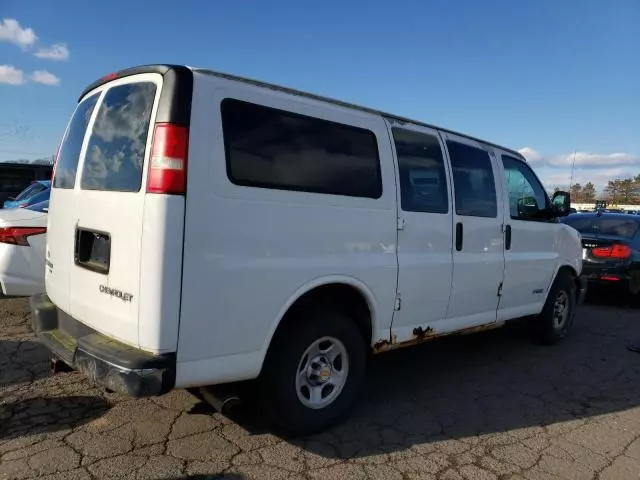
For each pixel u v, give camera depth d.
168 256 2.71
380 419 3.92
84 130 3.55
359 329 3.78
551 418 4.09
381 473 3.13
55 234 3.77
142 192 2.78
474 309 4.82
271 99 3.23
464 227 4.61
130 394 2.68
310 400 3.52
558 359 5.68
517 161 5.62
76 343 3.23
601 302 9.27
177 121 2.76
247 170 3.04
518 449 3.53
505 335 6.62
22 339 5.33
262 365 3.21
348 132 3.68
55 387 4.16
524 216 5.52
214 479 2.96
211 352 2.91
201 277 2.83
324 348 3.58
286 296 3.21
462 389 4.65
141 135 2.90
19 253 5.55
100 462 3.08
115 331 2.94
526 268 5.44
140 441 3.36
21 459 3.09
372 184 3.79
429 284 4.24
